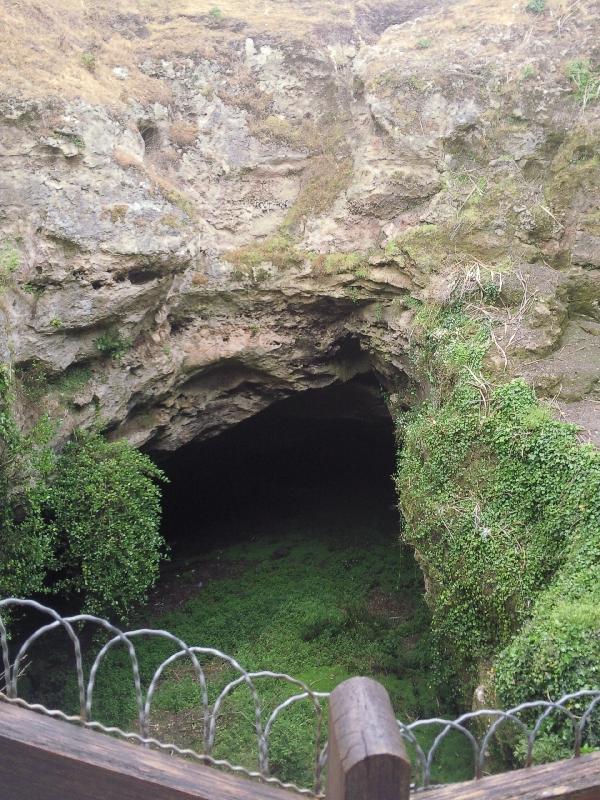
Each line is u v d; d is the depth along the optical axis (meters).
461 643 10.51
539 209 14.15
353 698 2.88
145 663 13.47
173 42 16.38
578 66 14.61
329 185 15.97
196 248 14.84
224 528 20.16
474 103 14.95
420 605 15.34
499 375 11.75
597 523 9.29
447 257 14.00
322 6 17.94
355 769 2.63
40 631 3.41
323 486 21.53
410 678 13.06
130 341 14.29
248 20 17.11
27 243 12.95
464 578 10.43
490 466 10.84
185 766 3.03
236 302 15.64
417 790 3.37
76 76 14.26
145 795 2.94
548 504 9.98
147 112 15.51
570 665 7.80
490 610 10.12
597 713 7.39
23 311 12.77
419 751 3.62
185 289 15.14
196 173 16.03
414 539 11.67
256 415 18.36
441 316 13.32
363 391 17.83
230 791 3.00
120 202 13.72
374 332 15.50
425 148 15.10
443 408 12.02
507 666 8.43
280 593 16.36
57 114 13.34
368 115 15.84
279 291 15.62
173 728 11.41
